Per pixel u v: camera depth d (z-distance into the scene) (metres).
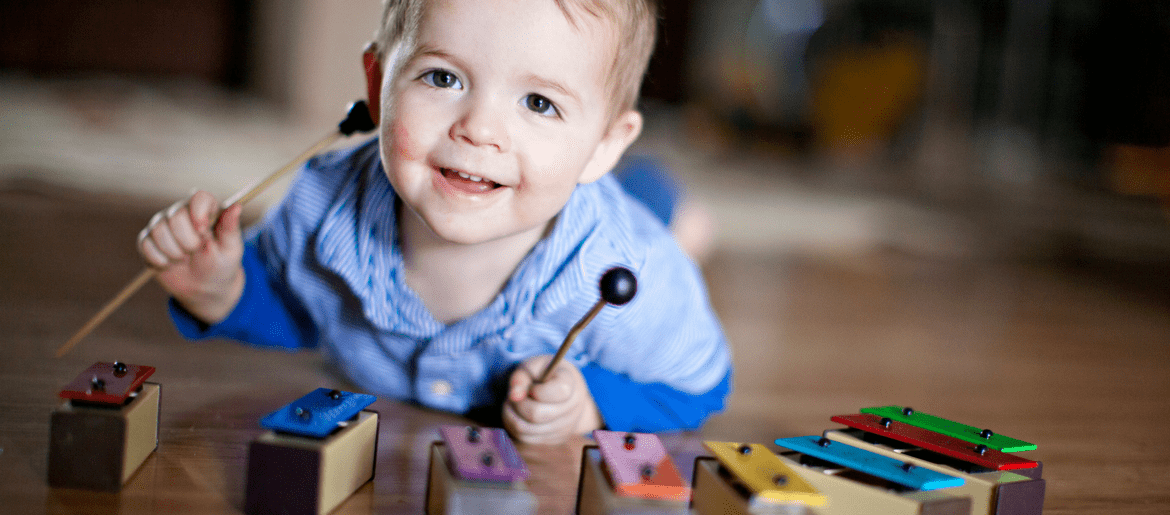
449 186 0.87
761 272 2.50
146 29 6.58
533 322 1.03
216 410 1.06
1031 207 4.50
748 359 1.58
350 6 5.25
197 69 6.82
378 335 1.09
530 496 0.72
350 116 0.99
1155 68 5.46
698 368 1.16
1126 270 3.07
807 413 1.30
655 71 1.15
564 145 0.88
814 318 1.99
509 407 1.04
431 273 1.02
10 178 2.66
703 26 6.88
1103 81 5.64
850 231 3.43
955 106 5.94
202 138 4.12
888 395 1.43
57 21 6.26
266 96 6.18
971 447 0.85
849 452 0.83
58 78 6.02
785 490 0.70
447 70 0.85
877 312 2.12
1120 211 4.57
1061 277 2.86
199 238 0.98
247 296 1.12
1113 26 5.54
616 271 0.84
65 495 0.79
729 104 6.53
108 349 1.27
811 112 6.30
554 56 0.84
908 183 5.21
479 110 0.84
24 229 2.07
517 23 0.83
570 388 1.03
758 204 3.90
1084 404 1.47
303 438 0.78
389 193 1.02
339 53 5.29
